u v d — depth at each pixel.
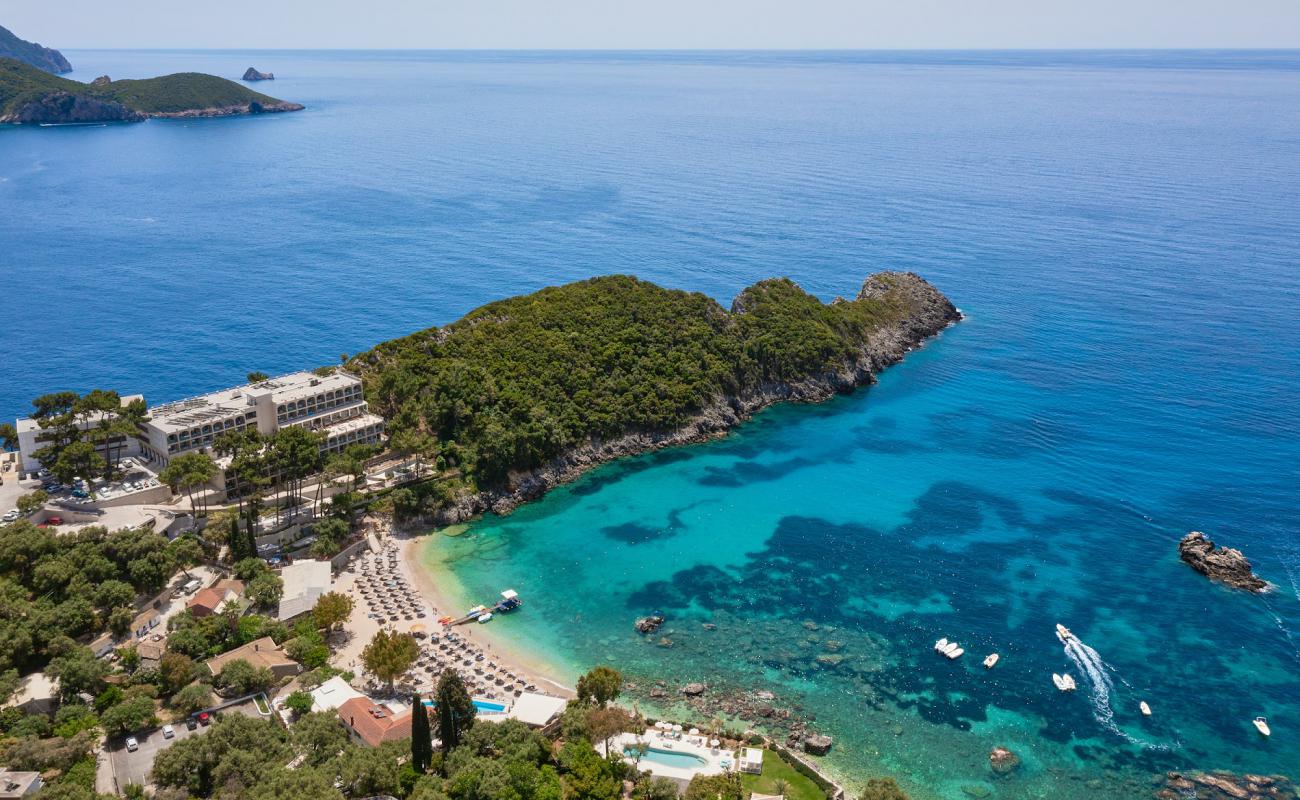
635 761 108.62
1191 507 174.25
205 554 150.88
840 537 165.88
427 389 190.75
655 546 163.38
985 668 129.88
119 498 157.00
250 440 158.00
